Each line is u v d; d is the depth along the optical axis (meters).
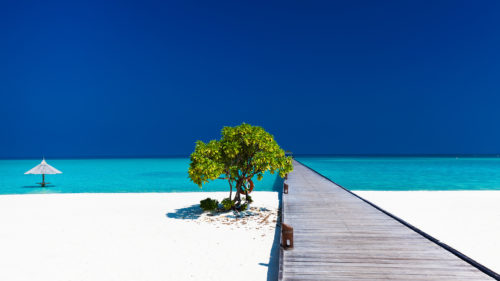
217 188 30.03
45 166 31.69
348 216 13.70
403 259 8.60
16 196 23.00
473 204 18.78
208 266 9.44
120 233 12.95
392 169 53.47
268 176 43.34
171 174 47.00
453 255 8.87
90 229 13.59
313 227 11.88
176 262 9.76
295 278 7.49
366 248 9.49
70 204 19.56
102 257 10.21
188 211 17.31
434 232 12.85
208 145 15.47
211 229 13.50
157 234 12.78
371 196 22.12
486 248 10.93
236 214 16.12
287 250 9.35
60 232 13.12
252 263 9.66
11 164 87.44
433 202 19.55
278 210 17.17
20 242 11.80
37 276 8.79
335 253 9.08
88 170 56.38
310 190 21.56
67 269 9.27
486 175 40.75
